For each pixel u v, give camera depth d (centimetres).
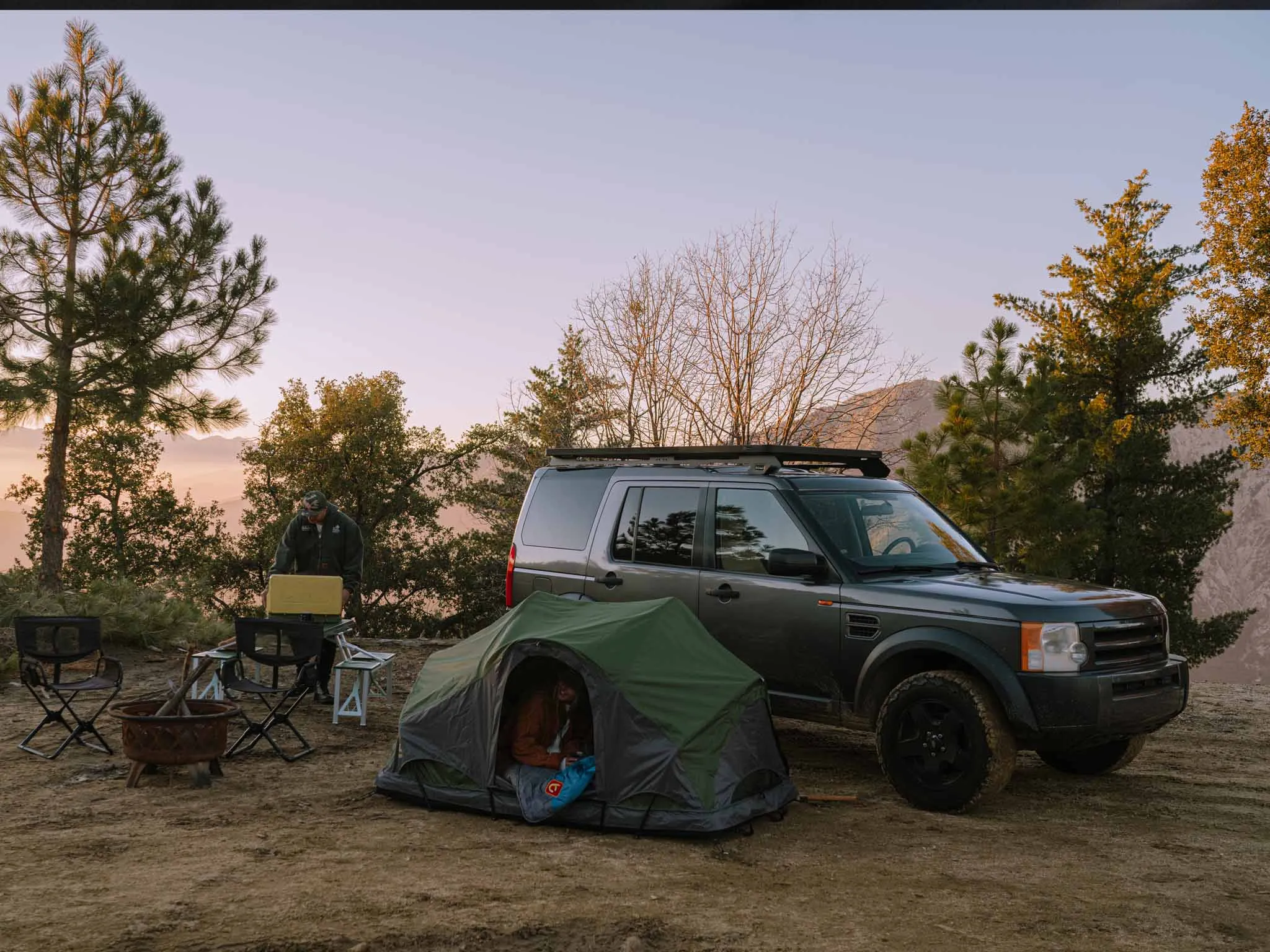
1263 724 909
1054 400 1931
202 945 358
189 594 2811
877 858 501
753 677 598
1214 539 3061
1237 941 398
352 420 3522
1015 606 580
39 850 471
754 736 584
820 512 688
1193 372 3209
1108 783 680
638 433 2078
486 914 402
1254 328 2998
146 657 1099
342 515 898
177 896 411
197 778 602
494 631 627
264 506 3625
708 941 383
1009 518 1825
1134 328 3109
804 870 480
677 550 735
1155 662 616
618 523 779
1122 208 3216
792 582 667
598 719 543
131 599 1301
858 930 400
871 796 630
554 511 834
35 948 351
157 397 2130
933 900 440
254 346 2145
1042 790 656
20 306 1975
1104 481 3106
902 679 626
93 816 533
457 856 485
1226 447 3144
